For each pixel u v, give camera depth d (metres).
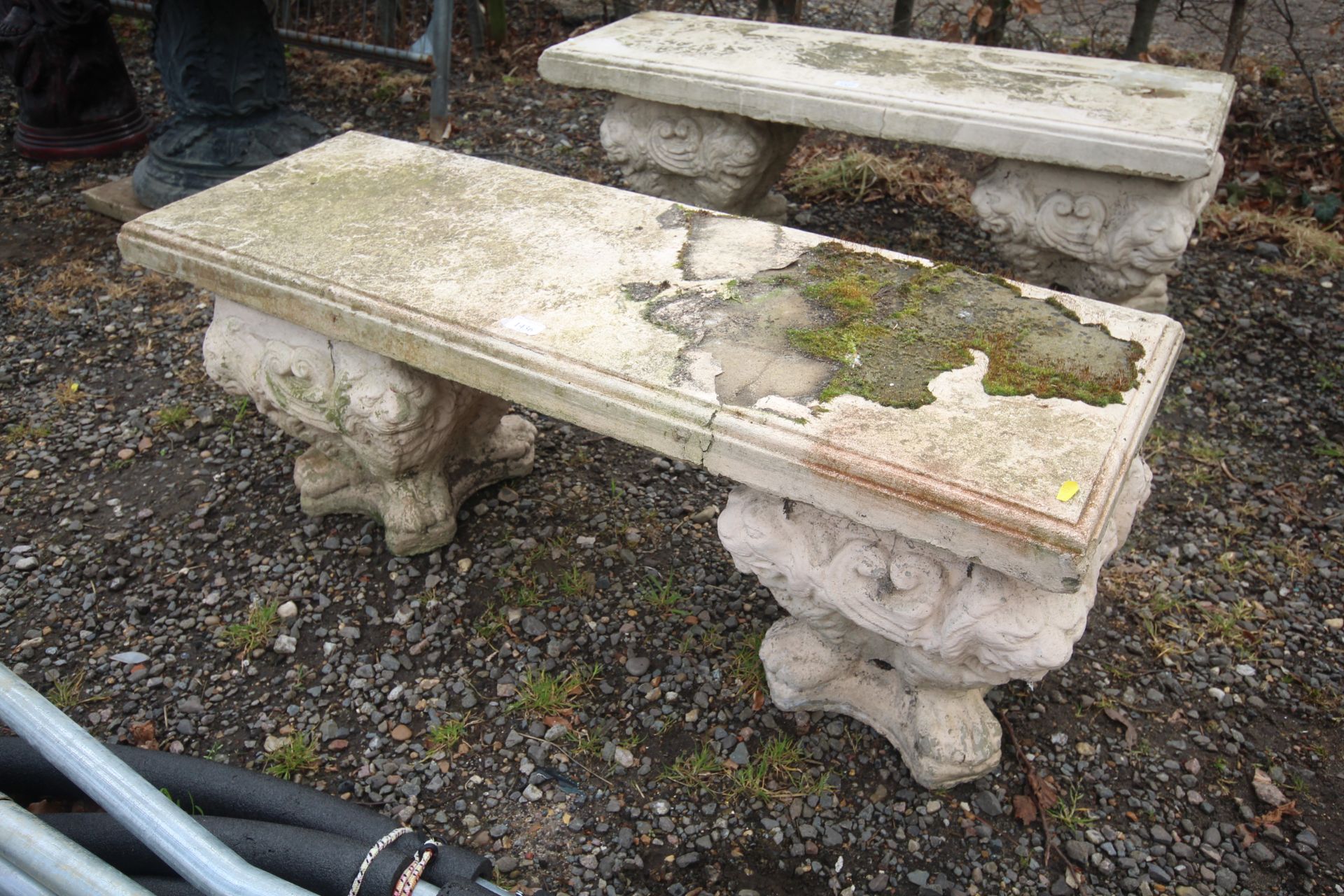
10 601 2.62
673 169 3.89
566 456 3.13
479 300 2.14
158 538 2.83
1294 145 4.91
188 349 3.59
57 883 1.29
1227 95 3.37
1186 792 2.21
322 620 2.58
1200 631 2.60
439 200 2.60
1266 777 2.24
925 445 1.74
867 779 2.22
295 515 2.89
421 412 2.35
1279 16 6.09
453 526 2.75
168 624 2.57
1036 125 3.12
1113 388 1.89
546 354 1.97
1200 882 2.04
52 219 4.32
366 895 1.63
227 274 2.32
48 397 3.36
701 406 1.83
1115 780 2.24
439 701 2.38
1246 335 3.76
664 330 2.05
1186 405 3.44
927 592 1.81
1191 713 2.39
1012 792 2.21
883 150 4.99
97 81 4.70
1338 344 3.71
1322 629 2.61
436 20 4.70
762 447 1.78
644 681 2.43
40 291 3.86
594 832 2.12
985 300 2.19
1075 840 2.10
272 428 3.22
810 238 2.44
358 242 2.37
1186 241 3.22
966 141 3.23
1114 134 3.03
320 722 2.34
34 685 2.40
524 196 2.62
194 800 1.94
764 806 2.17
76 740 1.45
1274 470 3.16
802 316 2.12
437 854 1.67
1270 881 2.05
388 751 2.28
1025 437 1.76
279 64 4.34
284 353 2.39
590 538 2.81
